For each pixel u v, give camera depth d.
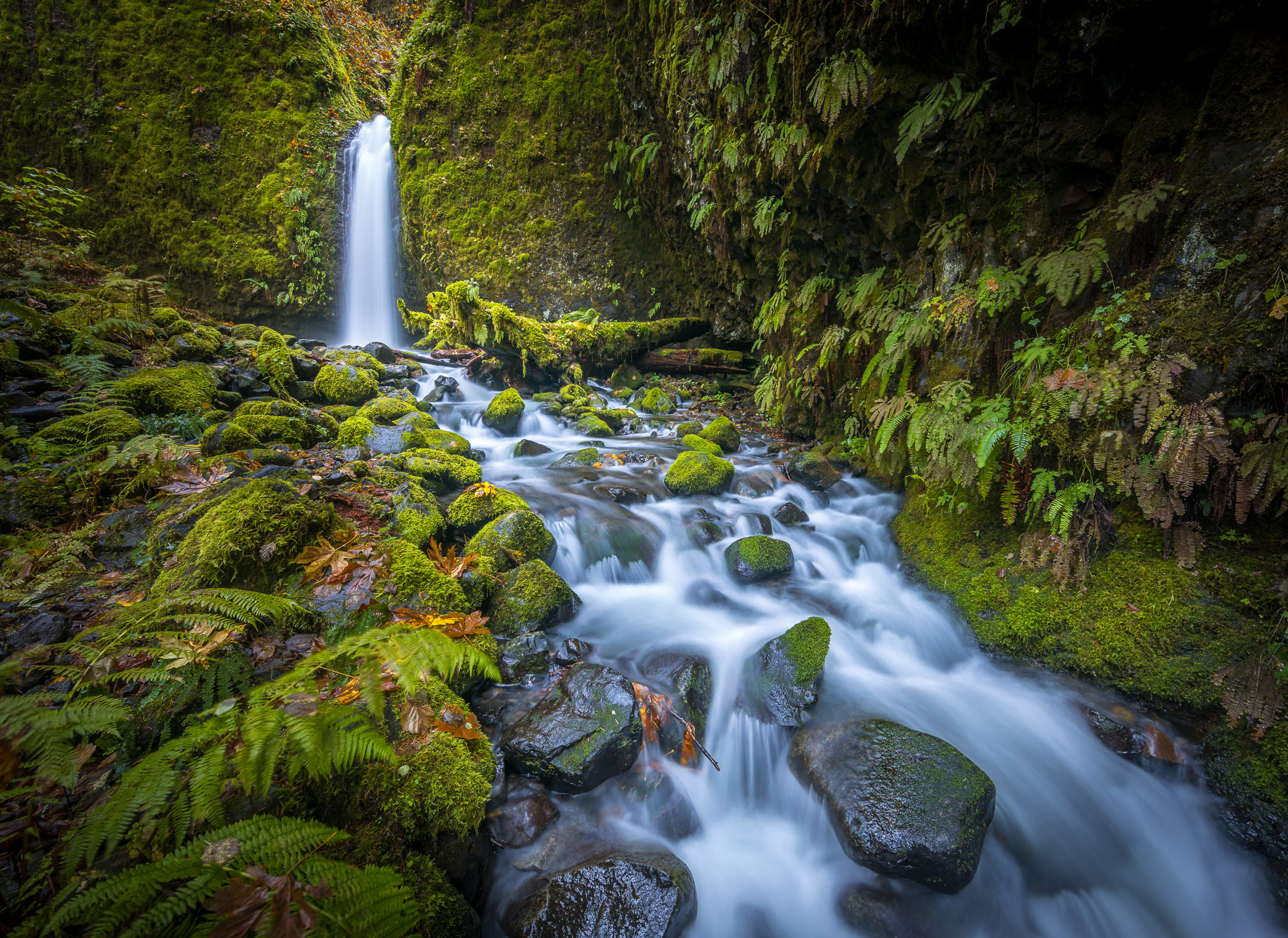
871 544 5.28
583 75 10.83
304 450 4.97
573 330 10.30
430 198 11.71
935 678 3.79
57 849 1.50
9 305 4.92
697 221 8.88
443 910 1.89
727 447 7.55
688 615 4.23
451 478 4.96
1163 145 3.56
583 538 4.73
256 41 11.66
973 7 3.95
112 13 10.70
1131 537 3.60
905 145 4.63
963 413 4.23
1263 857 2.67
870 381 6.18
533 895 2.21
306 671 1.88
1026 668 3.73
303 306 11.80
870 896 2.52
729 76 6.74
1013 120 4.25
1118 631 3.43
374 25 17.14
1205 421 3.02
